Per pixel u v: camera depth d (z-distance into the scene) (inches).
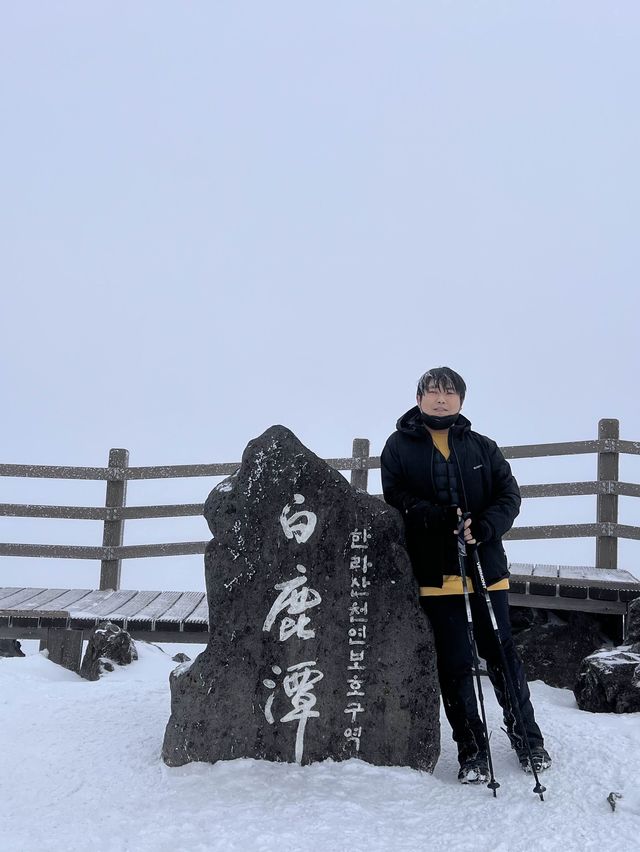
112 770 134.3
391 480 140.8
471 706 133.4
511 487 138.9
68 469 305.9
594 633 223.3
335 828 112.4
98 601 263.9
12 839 110.0
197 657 138.2
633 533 276.4
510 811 117.5
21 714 161.5
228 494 140.6
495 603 135.8
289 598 138.1
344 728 135.8
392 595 138.3
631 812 115.7
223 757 134.6
